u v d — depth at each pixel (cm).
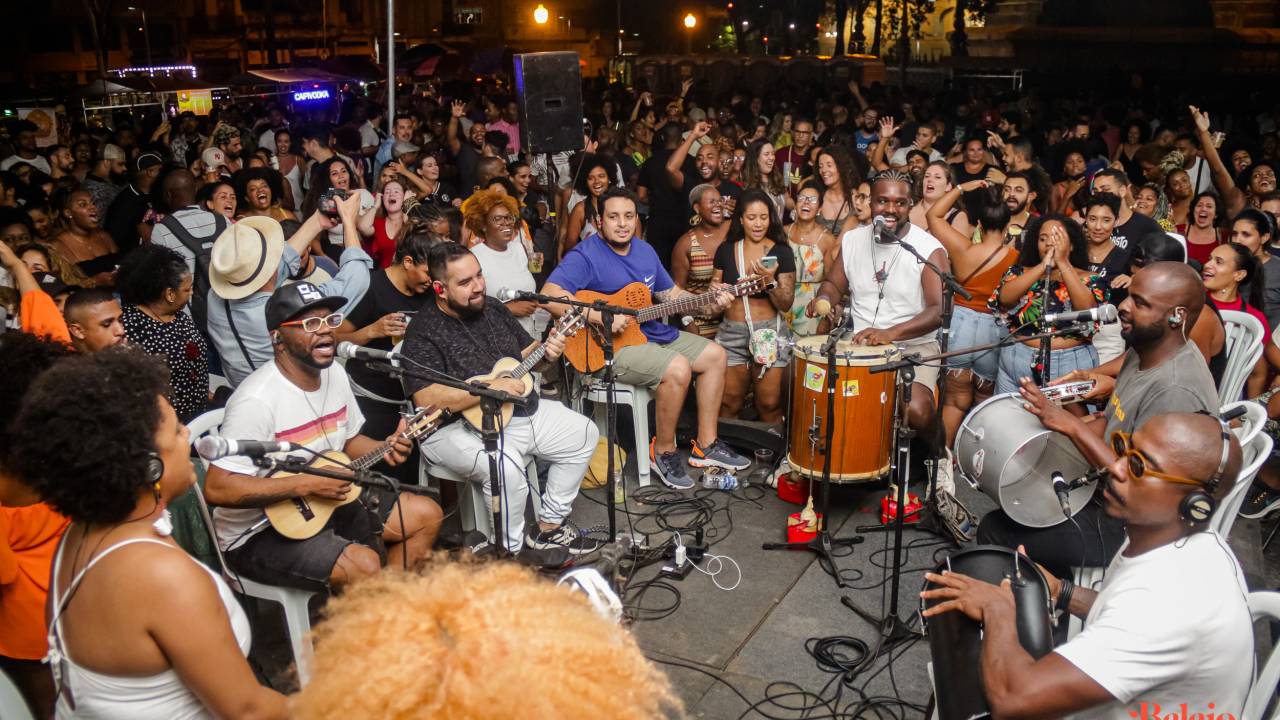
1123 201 573
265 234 464
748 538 479
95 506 185
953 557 262
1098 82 2444
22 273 439
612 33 4525
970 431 373
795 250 605
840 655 381
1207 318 414
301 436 347
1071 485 296
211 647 191
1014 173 638
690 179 820
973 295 529
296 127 1455
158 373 198
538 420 443
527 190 845
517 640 89
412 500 384
